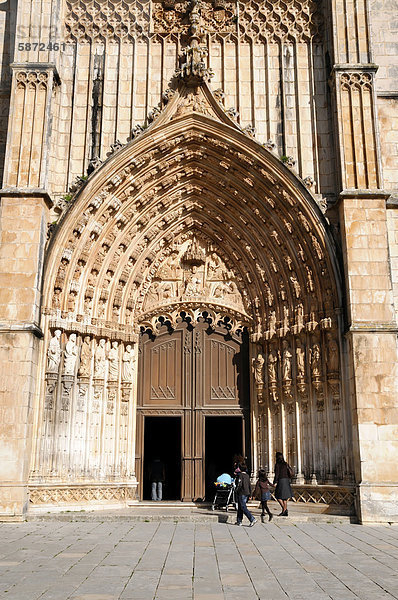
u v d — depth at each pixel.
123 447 20.20
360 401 17.61
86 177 19.95
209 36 21.97
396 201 20.22
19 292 18.05
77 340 19.50
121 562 10.72
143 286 21.67
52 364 18.58
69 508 18.02
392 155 20.84
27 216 18.64
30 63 19.84
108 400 20.08
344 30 20.75
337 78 20.27
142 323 21.67
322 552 11.94
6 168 19.00
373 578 9.61
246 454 20.98
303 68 21.64
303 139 21.06
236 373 21.62
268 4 22.17
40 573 9.78
